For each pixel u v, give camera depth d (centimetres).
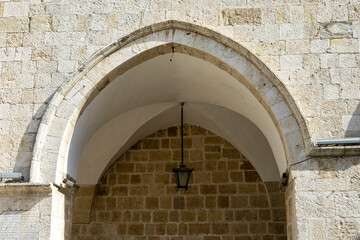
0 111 871
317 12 873
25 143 854
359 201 775
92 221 1233
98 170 1238
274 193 1202
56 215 838
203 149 1266
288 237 877
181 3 895
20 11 922
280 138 852
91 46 889
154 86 1059
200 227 1211
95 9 906
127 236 1219
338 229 766
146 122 1205
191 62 945
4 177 814
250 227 1198
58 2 920
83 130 966
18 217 813
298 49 855
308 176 790
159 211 1231
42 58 894
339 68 842
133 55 877
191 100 1159
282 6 880
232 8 886
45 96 877
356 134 808
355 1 875
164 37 882
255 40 866
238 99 1014
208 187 1238
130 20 894
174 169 1137
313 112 823
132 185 1255
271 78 840
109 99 988
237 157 1255
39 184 811
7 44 905
